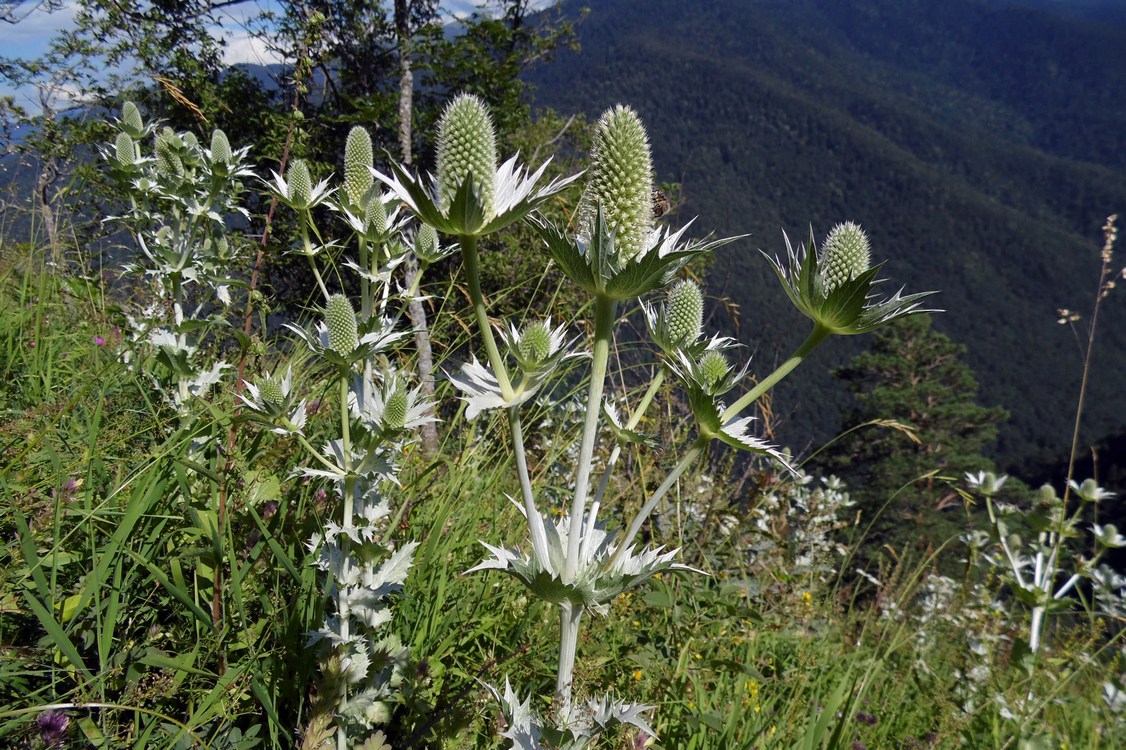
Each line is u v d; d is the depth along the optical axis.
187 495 2.69
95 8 10.46
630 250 1.91
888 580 5.82
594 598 1.73
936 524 27.52
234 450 2.97
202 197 4.60
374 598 2.53
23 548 2.21
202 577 2.79
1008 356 155.88
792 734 3.52
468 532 3.67
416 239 3.38
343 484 2.54
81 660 2.20
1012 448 124.06
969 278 192.62
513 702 1.95
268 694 2.50
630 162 1.90
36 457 2.98
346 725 2.46
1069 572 5.46
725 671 3.69
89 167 5.67
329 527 2.45
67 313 5.11
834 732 3.15
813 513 5.70
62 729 2.08
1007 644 5.48
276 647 2.66
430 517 3.61
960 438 48.34
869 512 41.09
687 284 2.15
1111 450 62.94
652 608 4.16
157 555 2.84
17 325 4.40
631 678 3.40
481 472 4.38
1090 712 5.17
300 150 4.05
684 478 4.64
